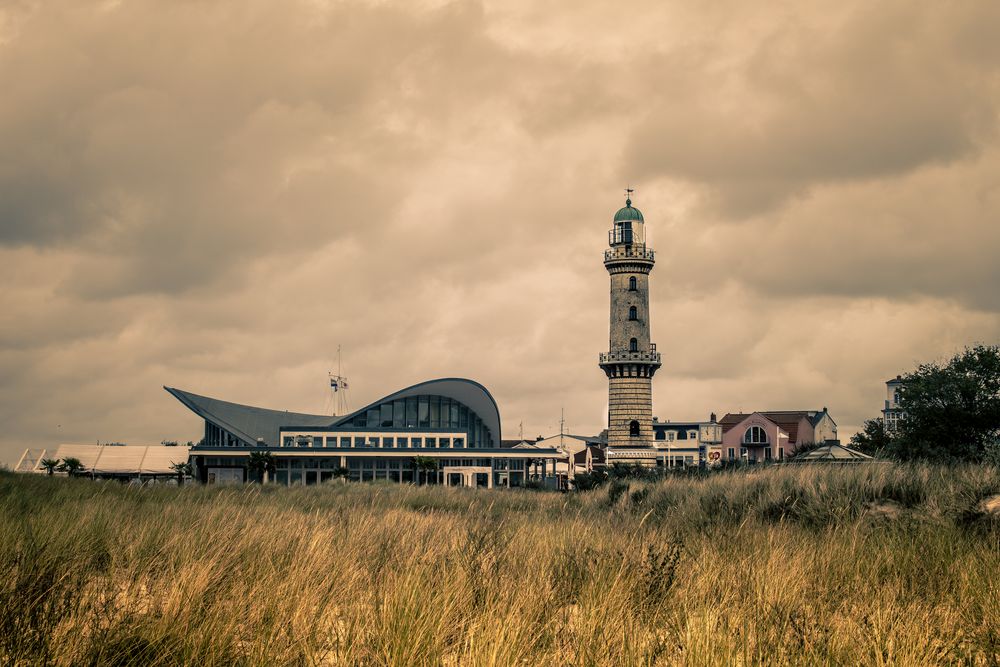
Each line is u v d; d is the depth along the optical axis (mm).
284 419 139000
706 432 123812
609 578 9055
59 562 7984
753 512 18406
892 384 123188
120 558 9500
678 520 19625
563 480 108375
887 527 14312
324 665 6270
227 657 6047
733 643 6449
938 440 43250
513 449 107938
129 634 6055
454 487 52969
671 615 7773
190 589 7316
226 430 117562
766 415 111812
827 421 117500
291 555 10055
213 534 11164
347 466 101500
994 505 14688
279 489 41781
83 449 97125
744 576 9227
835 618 7680
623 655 6406
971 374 44125
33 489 21766
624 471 49344
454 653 6266
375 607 7184
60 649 5793
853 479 19125
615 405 105125
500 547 11164
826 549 11133
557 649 6855
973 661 6480
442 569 9211
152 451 99500
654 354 105312
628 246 106562
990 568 9516
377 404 117562
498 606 7484
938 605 8414
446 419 120688
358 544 11602
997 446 30984
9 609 6305
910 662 6203
